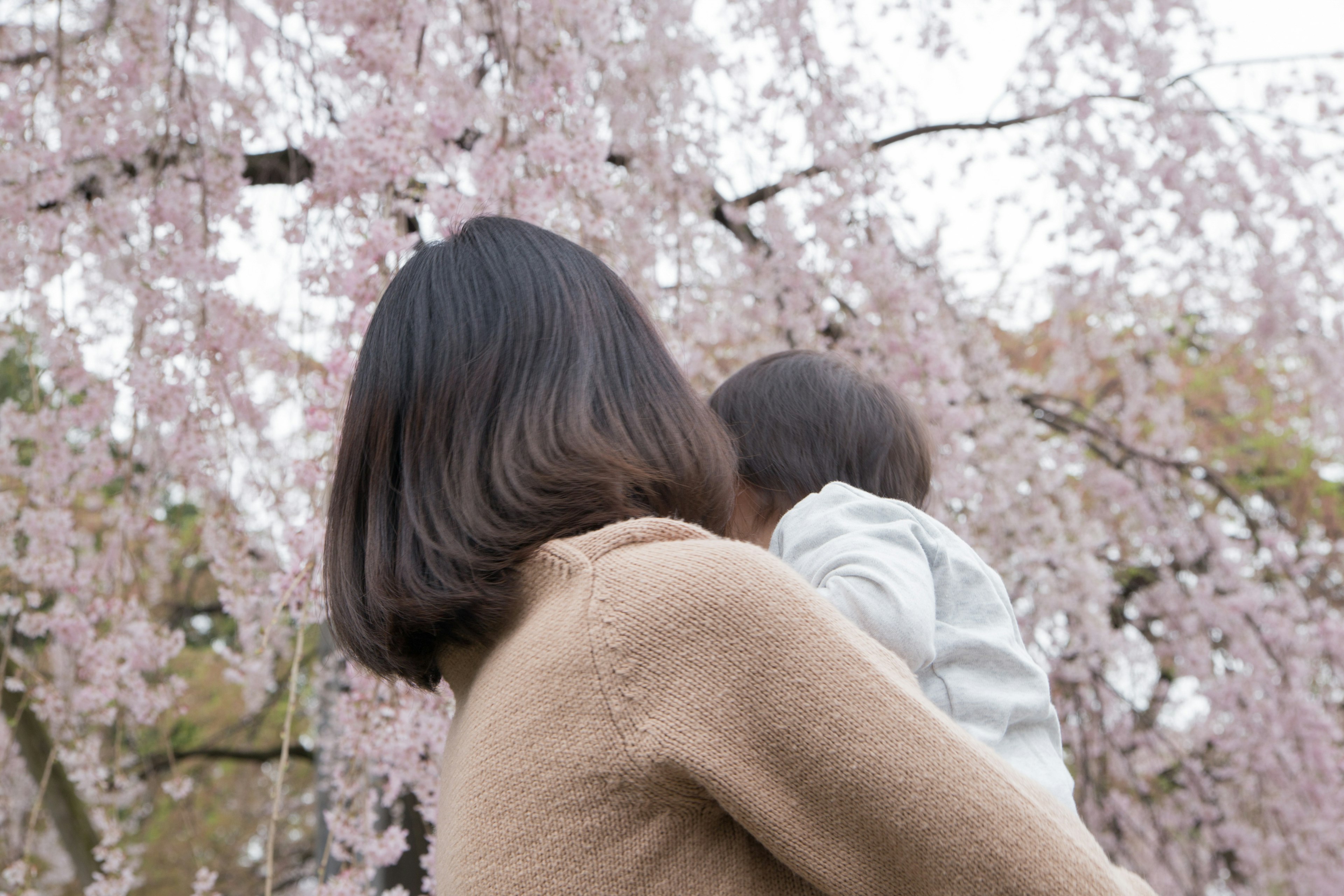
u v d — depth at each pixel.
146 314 2.25
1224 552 4.09
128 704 2.37
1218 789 4.27
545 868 0.64
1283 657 4.02
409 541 0.76
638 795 0.64
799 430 1.47
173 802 5.79
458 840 0.69
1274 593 4.23
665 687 0.64
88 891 2.26
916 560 1.10
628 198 2.73
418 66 2.23
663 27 2.77
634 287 2.33
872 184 2.87
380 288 1.93
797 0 2.85
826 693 0.63
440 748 1.97
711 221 3.02
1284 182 3.63
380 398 0.81
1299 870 4.06
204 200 2.27
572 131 2.08
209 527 2.39
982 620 1.12
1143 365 4.13
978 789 0.61
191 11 2.30
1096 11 3.36
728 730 0.63
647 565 0.69
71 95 2.39
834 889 0.62
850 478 1.45
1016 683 1.04
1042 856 0.60
